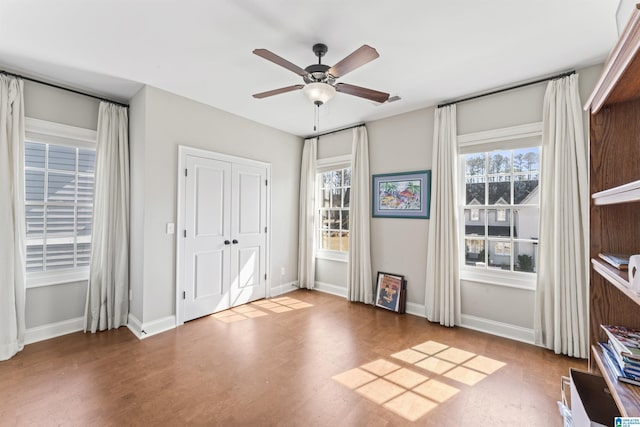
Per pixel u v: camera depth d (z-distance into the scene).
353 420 1.78
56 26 2.06
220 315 3.58
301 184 4.90
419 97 3.29
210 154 3.57
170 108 3.19
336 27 2.08
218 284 3.69
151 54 2.44
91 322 3.06
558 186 2.61
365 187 4.10
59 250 2.99
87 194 3.17
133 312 3.15
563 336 2.59
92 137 3.14
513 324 2.97
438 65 2.60
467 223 3.33
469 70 2.69
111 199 3.14
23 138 2.66
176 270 3.24
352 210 4.19
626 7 1.56
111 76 2.81
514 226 3.03
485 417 1.81
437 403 1.94
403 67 2.64
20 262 2.61
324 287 4.71
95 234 3.07
